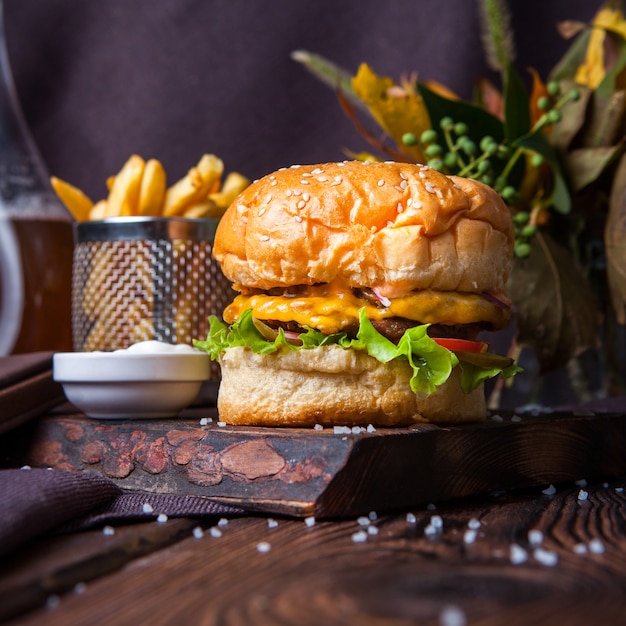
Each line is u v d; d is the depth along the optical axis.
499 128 0.62
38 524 0.40
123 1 0.90
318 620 0.32
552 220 0.62
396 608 0.33
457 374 0.48
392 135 0.63
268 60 0.88
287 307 0.46
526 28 0.83
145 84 0.90
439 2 0.83
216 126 0.89
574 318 0.60
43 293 0.67
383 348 0.45
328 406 0.46
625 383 0.63
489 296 0.48
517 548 0.38
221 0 0.88
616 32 0.62
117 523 0.43
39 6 0.91
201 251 0.60
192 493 0.46
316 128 0.87
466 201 0.47
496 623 0.31
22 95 0.91
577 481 0.51
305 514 0.42
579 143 0.62
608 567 0.36
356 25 0.86
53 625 0.32
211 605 0.33
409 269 0.46
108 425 0.49
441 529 0.41
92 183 0.91
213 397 0.59
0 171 0.67
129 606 0.33
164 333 0.59
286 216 0.47
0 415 0.50
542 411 0.57
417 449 0.44
